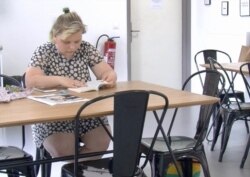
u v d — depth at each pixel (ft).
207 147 13.44
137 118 6.31
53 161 7.32
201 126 8.37
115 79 8.70
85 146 8.16
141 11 20.10
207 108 8.17
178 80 21.36
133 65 20.24
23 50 16.57
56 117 6.00
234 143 13.92
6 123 5.70
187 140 8.63
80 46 8.80
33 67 8.44
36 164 7.25
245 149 12.43
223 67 13.24
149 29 20.38
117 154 6.32
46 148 8.09
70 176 6.88
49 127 7.99
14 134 14.53
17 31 16.40
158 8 20.44
